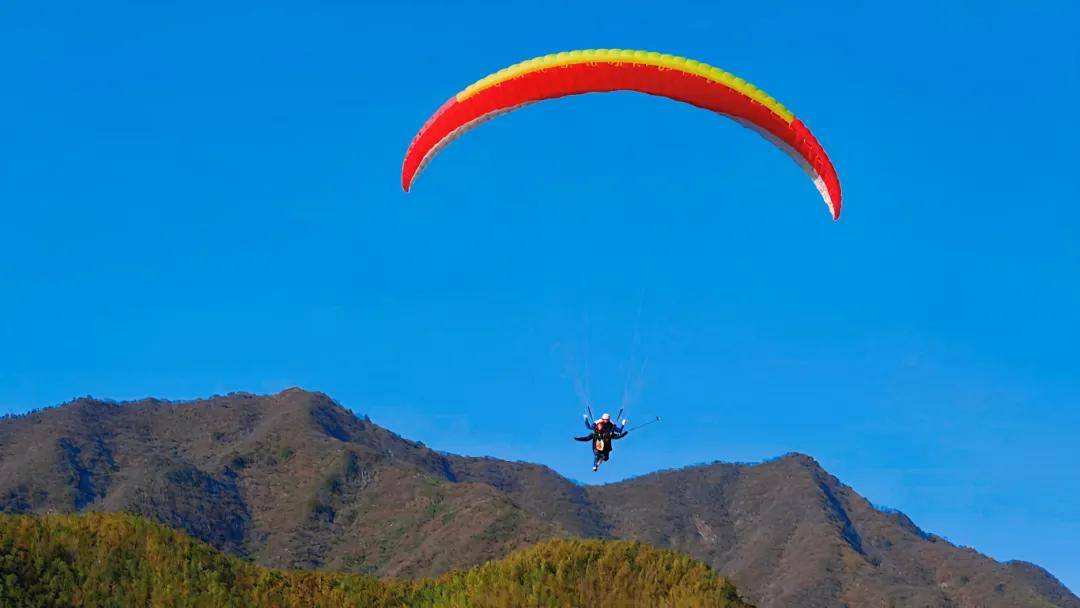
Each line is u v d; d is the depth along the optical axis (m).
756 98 33.81
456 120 34.97
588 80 33.91
